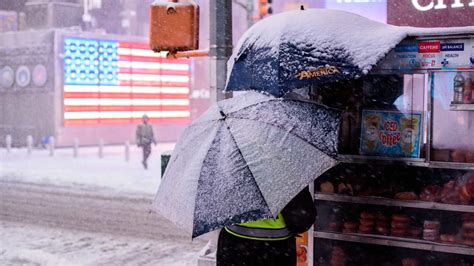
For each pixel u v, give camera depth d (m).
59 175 20.61
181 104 37.00
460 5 10.84
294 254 5.21
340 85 6.23
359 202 6.06
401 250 6.25
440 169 6.05
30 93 32.69
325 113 4.95
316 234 6.36
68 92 32.03
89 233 11.88
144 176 20.16
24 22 37.47
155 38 7.39
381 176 6.20
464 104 5.53
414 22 11.34
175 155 5.09
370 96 6.15
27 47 32.81
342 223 6.34
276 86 5.18
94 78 32.94
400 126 5.93
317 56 5.25
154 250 10.42
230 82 5.77
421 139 5.86
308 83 5.17
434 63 5.52
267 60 5.36
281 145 4.67
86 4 37.19
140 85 34.94
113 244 10.91
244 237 5.09
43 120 32.16
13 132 33.50
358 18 5.74
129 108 34.53
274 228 5.05
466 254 5.79
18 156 27.94
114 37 33.69
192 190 4.61
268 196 4.46
